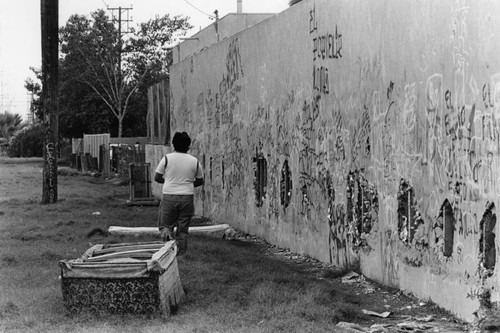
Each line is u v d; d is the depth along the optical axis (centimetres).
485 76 764
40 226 1709
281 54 1481
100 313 837
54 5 2322
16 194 2781
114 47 6341
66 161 6944
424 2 912
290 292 949
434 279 898
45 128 2327
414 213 960
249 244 1573
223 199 1958
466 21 805
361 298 978
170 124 2655
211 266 1155
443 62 863
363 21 1107
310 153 1338
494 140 747
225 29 2600
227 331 778
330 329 793
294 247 1428
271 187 1562
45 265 1193
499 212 738
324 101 1269
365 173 1112
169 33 6512
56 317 835
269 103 1562
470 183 802
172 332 772
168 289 866
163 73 6412
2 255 1284
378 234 1071
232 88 1848
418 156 938
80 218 1888
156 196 2658
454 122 837
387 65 1028
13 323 818
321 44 1274
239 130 1794
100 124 6569
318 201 1306
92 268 832
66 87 6481
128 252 916
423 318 849
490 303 760
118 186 3484
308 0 1327
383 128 1045
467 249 810
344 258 1198
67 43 6331
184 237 1257
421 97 925
